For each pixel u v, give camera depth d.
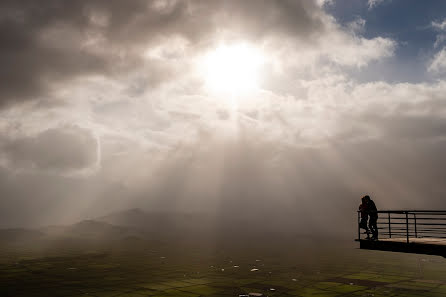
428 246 14.17
